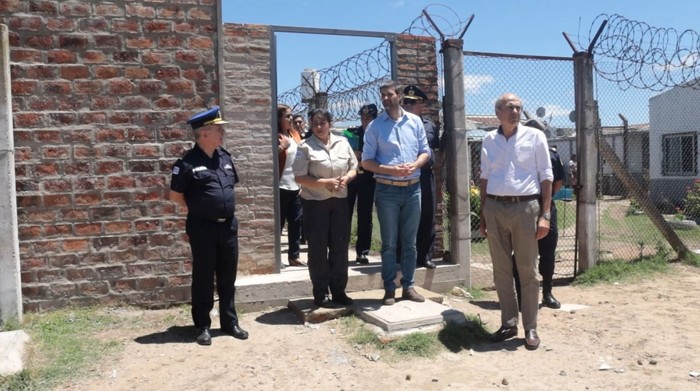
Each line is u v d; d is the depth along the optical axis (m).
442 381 4.26
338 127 8.69
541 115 7.54
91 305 5.63
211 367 4.41
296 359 4.61
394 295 5.62
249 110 6.17
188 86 5.84
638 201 8.45
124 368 4.38
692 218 13.98
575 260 7.82
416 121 5.64
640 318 5.83
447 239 7.27
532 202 4.85
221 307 5.11
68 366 4.36
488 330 5.36
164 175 5.79
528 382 4.24
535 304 4.99
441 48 7.04
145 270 5.76
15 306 5.13
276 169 6.30
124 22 5.64
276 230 6.32
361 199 7.02
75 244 5.57
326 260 5.53
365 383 4.22
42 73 5.44
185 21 5.82
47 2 5.44
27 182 5.42
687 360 4.68
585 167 7.68
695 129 16.67
